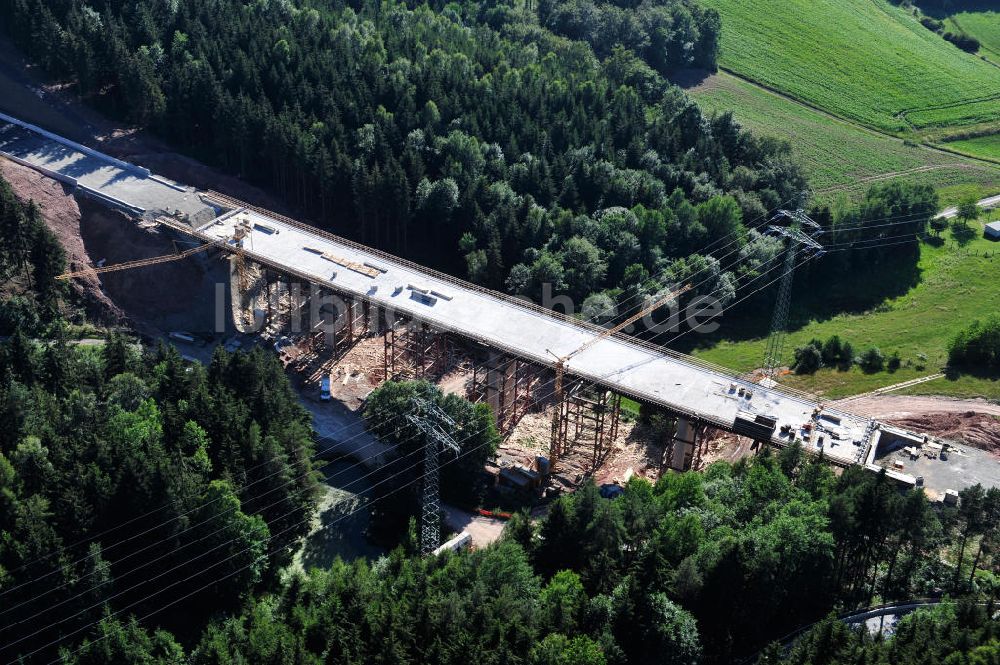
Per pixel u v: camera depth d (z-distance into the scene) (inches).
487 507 6776.6
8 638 5285.4
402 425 6648.6
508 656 4746.6
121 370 7012.8
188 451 6195.9
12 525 5580.7
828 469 5989.2
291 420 6702.8
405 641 4948.3
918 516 5403.5
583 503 5659.5
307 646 5064.0
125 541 5728.3
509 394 7800.2
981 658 4517.7
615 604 5078.7
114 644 5049.2
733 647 5246.1
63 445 6087.6
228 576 5753.0
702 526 5580.7
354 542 6466.5
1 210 7869.1
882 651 4714.6
